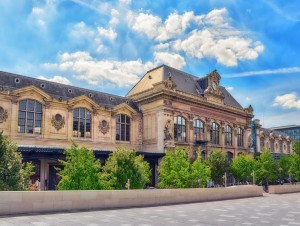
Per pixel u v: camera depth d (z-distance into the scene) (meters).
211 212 17.75
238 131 59.41
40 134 37.34
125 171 26.00
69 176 22.25
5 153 19.20
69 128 39.78
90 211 17.30
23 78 38.06
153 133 45.75
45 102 38.00
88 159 23.11
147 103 47.28
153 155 42.28
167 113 44.91
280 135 81.88
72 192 17.19
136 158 27.98
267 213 17.69
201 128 50.97
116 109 44.84
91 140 41.78
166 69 51.56
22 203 15.35
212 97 53.00
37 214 15.48
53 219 13.97
